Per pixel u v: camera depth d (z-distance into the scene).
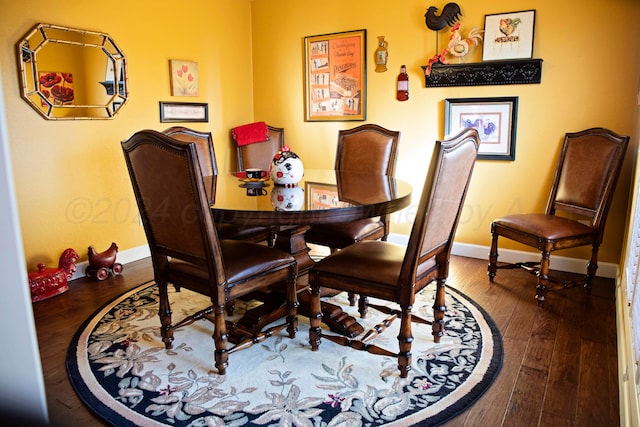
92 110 3.37
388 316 2.73
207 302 2.96
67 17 3.17
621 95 3.16
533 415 1.82
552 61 3.34
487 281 3.29
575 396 1.94
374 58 4.06
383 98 4.08
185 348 2.37
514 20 3.40
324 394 1.97
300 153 4.66
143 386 2.03
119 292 3.12
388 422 1.78
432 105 3.86
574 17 3.22
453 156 1.86
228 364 2.21
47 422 0.50
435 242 2.09
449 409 1.85
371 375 2.11
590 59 3.22
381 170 3.48
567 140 3.28
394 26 3.92
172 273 2.23
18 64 2.92
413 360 2.23
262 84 4.77
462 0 3.57
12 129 2.94
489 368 2.15
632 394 1.68
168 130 3.28
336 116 4.36
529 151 3.52
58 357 2.28
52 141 3.16
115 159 3.59
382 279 2.04
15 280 0.46
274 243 2.93
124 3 3.53
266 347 2.37
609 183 2.87
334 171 3.60
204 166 3.46
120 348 2.37
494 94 3.58
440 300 2.33
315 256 3.85
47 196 3.17
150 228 2.18
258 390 2.00
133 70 3.65
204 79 4.28
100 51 3.38
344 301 2.96
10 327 0.48
